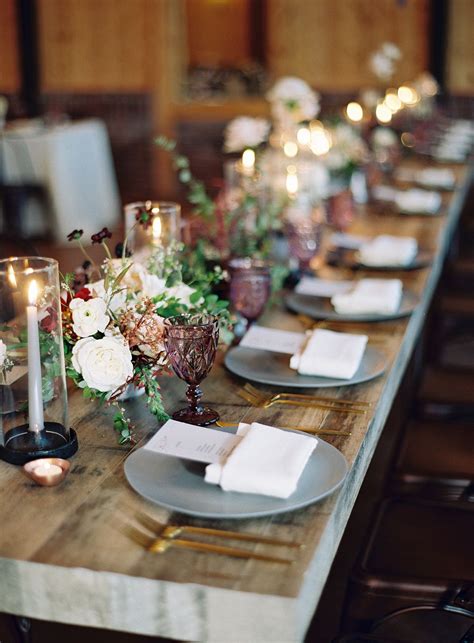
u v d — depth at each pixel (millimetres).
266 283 2211
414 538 1941
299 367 1920
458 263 4145
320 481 1429
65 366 1664
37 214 6758
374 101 5566
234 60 10430
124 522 1354
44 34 8859
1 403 1550
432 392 2688
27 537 1322
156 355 1667
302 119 3795
